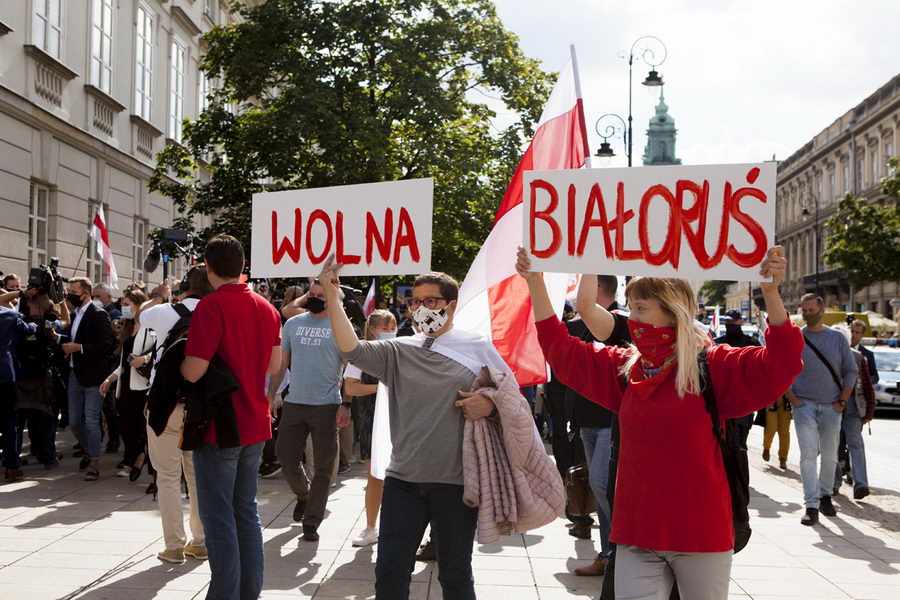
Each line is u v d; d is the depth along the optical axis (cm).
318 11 2158
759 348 295
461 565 356
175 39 2400
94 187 1802
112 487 809
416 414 362
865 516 792
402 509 358
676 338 301
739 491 305
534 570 564
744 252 311
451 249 2283
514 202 515
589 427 542
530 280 342
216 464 412
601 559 548
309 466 869
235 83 2223
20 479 844
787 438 1089
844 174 6638
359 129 2020
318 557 577
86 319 873
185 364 412
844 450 1030
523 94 2338
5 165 1408
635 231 328
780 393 290
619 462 308
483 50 2272
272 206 418
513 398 356
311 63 2148
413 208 386
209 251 444
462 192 2161
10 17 1409
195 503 562
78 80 1697
